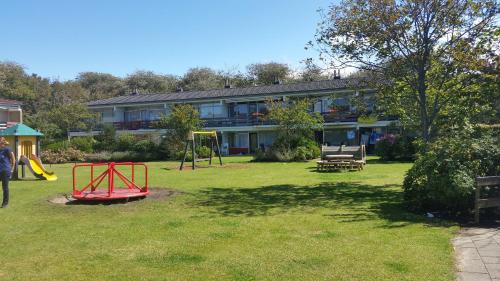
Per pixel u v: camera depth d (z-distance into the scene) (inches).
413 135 995.3
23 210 391.9
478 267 210.1
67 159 1284.4
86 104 1937.7
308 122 1117.7
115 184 607.2
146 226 315.9
